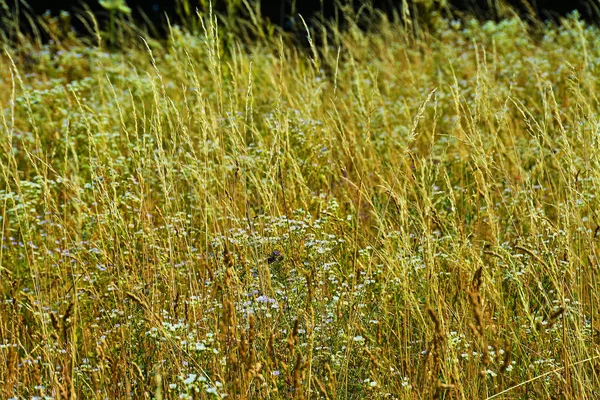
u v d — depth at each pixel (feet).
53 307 13.52
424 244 12.63
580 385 10.53
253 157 17.80
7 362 11.53
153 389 10.85
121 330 11.56
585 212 15.69
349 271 13.71
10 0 50.55
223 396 9.90
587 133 16.08
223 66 26.94
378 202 16.98
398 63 30.55
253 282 12.46
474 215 16.85
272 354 11.14
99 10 52.37
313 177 18.33
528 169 19.08
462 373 11.13
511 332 12.14
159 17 49.93
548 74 26.32
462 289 12.22
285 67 27.12
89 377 11.17
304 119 20.10
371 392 10.85
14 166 13.69
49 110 23.41
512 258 13.35
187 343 11.05
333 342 11.24
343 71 30.14
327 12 48.39
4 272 15.35
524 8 45.50
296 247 13.24
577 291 12.09
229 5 31.89
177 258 14.29
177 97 26.43
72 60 31.55
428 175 13.84
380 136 21.11
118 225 14.44
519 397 11.46
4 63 35.83
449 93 25.88
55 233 16.11
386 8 47.21
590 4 43.96
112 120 23.56
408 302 11.88
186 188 18.72
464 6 44.62
